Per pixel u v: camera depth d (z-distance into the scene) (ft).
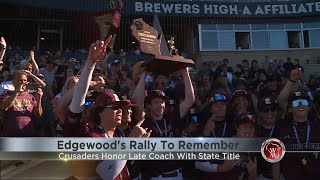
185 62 12.94
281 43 43.09
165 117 13.05
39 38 49.08
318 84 29.66
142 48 12.52
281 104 13.85
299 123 12.79
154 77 16.22
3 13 48.39
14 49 44.11
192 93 13.65
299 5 32.86
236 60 43.96
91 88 11.63
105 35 15.79
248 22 42.11
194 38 44.06
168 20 44.06
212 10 43.37
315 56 41.88
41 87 16.25
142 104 12.84
